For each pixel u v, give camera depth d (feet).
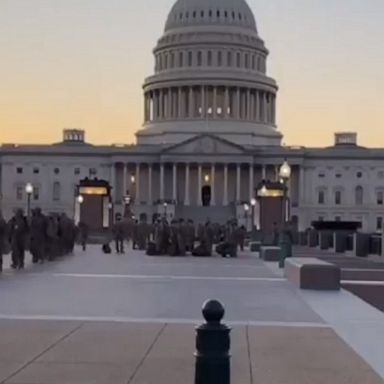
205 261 143.02
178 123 556.92
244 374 40.60
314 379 39.58
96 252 177.37
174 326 56.44
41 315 61.52
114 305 69.31
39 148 542.57
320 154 540.11
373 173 540.11
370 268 128.16
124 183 533.96
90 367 41.50
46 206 540.11
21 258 112.57
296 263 92.43
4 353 45.14
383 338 52.70
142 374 39.88
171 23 579.89
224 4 575.38
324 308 69.72
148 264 130.41
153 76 573.33
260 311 67.15
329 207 540.52
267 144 562.66
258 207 277.23
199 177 525.34
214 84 553.64
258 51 576.20
